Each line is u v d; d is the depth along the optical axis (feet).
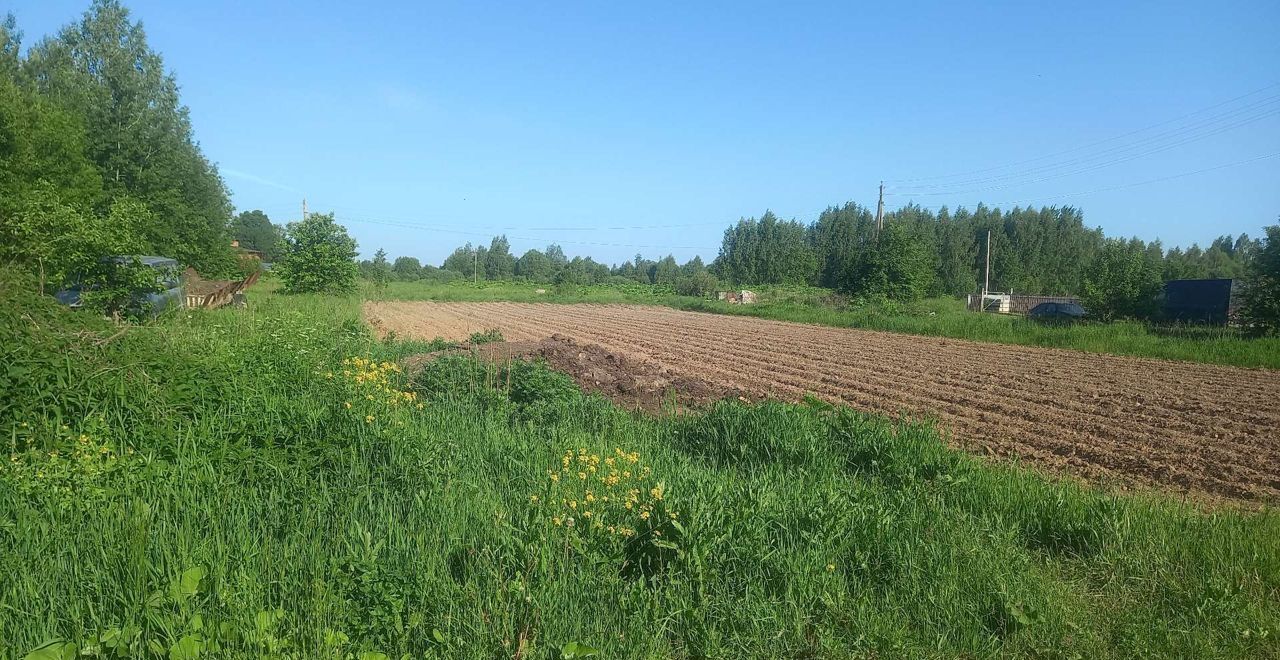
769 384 49.80
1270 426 38.11
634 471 21.21
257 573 13.56
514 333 84.64
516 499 18.72
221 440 19.54
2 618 11.80
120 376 20.42
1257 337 79.30
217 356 25.72
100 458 17.65
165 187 115.44
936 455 25.27
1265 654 14.55
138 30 119.96
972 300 166.09
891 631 14.42
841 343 80.28
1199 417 40.29
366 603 12.77
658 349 71.51
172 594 12.07
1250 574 17.28
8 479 16.19
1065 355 71.00
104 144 108.47
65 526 14.80
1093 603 16.28
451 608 13.12
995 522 20.29
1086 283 101.14
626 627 13.76
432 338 73.41
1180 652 14.42
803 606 15.03
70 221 39.96
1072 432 36.11
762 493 19.20
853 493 20.76
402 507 17.80
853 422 27.84
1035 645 14.40
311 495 17.37
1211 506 24.86
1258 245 83.87
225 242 128.06
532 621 12.97
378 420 21.68
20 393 18.83
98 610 12.35
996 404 43.06
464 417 27.66
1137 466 29.76
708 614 14.52
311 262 107.34
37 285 27.68
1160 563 17.69
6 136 70.33
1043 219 272.51
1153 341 75.25
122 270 42.47
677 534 16.26
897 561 17.04
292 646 11.59
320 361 30.19
